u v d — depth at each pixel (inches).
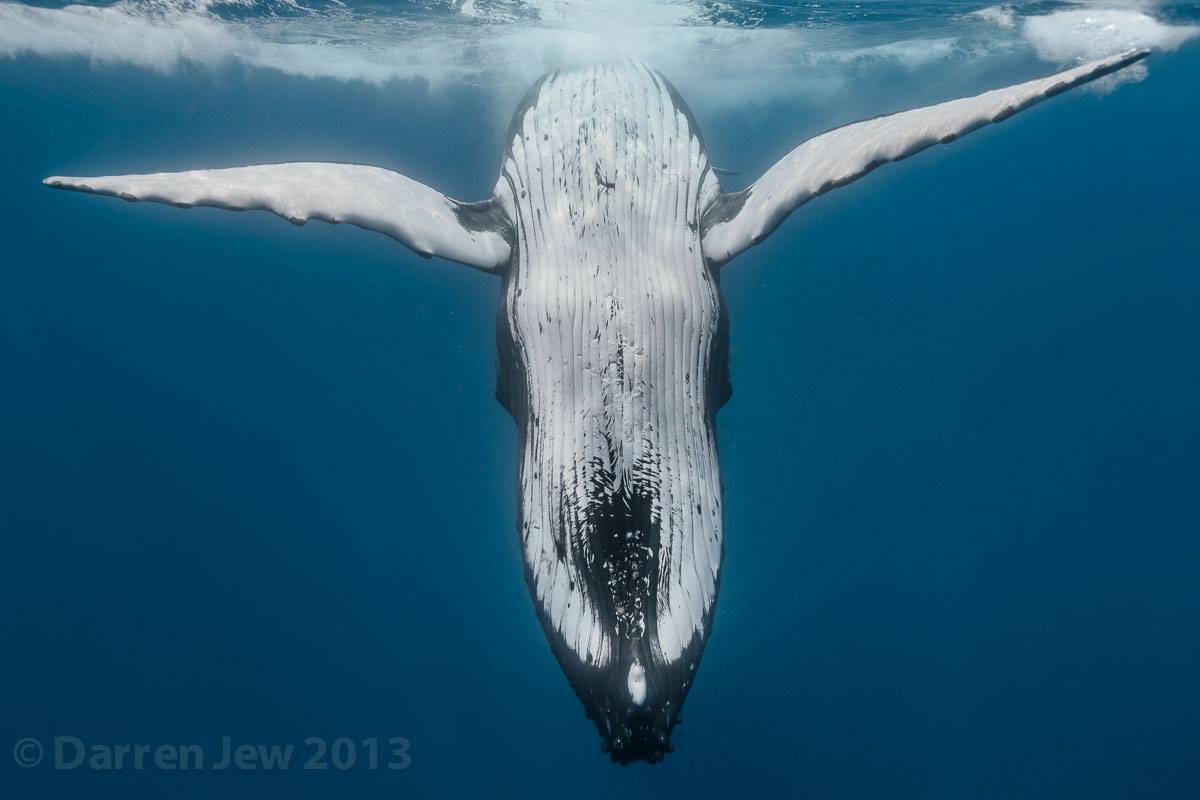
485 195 572.4
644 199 413.1
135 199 349.7
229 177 373.4
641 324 372.2
